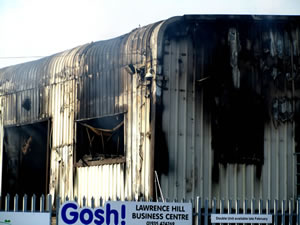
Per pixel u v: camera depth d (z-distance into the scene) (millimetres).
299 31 22188
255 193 21281
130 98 21859
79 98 24938
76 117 25016
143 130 20938
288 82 22000
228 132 21172
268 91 21750
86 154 24750
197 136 20828
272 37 21906
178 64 20859
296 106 22047
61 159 25906
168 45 20797
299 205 19281
